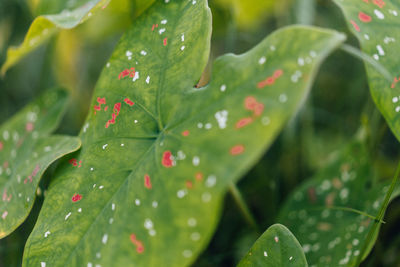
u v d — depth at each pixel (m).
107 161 0.56
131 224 0.52
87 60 1.15
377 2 0.59
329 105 1.05
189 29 0.57
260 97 0.49
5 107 1.04
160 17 0.60
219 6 0.78
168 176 0.51
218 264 0.78
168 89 0.55
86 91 1.13
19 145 0.69
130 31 0.61
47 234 0.56
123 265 0.51
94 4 0.61
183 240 0.49
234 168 0.48
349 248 0.60
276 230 0.55
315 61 0.48
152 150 0.54
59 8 0.70
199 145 0.50
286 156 0.85
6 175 0.67
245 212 0.68
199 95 0.53
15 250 0.76
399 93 0.55
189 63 0.55
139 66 0.58
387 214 0.72
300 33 0.49
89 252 0.53
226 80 0.52
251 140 0.48
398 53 0.56
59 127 1.01
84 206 0.56
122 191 0.54
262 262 0.54
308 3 0.81
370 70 0.55
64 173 0.59
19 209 0.60
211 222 0.48
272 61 0.50
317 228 0.64
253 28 1.06
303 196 0.69
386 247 0.72
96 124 0.59
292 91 0.48
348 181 0.68
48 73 0.98
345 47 0.51
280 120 0.48
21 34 1.03
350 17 0.56
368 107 0.76
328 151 0.91
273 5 0.90
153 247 0.50
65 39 0.93
